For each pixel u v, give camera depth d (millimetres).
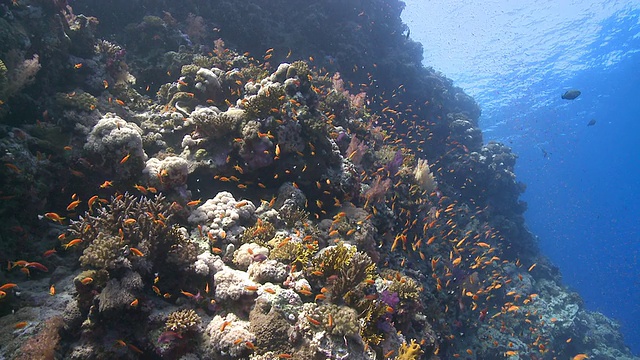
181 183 7320
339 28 18734
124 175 7105
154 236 5512
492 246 18734
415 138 20703
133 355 4949
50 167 7051
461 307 12828
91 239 5570
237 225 6895
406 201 11312
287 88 8641
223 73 10219
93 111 8328
